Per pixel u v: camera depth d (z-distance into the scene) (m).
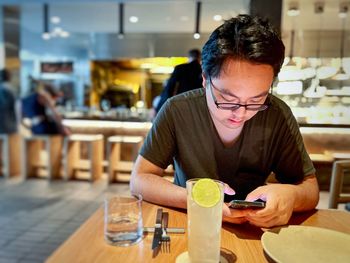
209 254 0.68
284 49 0.79
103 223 0.90
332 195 1.42
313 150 3.01
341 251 0.77
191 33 6.38
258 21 0.80
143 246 0.78
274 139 1.15
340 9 4.40
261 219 0.88
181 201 1.00
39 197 3.84
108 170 4.39
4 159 4.72
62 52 7.08
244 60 0.73
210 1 4.47
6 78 5.00
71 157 4.61
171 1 4.48
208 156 1.15
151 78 6.95
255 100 0.80
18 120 5.05
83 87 7.10
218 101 0.83
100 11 5.18
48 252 2.45
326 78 2.98
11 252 2.44
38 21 5.93
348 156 2.87
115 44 6.75
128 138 4.59
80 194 3.98
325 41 5.50
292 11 4.47
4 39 5.19
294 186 1.02
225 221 0.93
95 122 4.95
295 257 0.74
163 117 1.17
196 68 3.12
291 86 2.91
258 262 0.73
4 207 3.45
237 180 1.19
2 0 4.68
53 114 4.59
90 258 0.72
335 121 2.91
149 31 6.43
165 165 1.20
